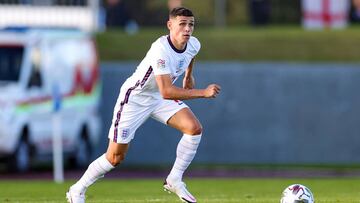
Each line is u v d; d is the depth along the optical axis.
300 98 86.50
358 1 92.88
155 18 92.00
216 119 85.94
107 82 84.94
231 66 86.06
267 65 86.31
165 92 31.83
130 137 33.38
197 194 47.19
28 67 66.31
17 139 64.88
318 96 86.56
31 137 66.50
